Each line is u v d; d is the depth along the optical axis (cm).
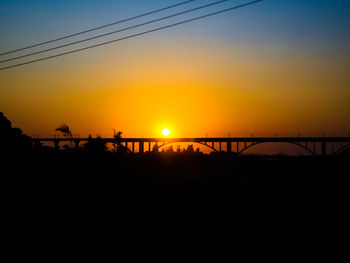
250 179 3800
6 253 1108
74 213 1747
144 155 4559
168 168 4278
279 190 2895
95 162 2841
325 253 1148
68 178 2458
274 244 1251
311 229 1488
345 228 1512
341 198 2444
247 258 1092
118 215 1750
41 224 1495
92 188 2341
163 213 1834
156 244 1239
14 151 2758
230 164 5462
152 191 2644
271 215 1802
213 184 3297
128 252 1144
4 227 1410
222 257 1103
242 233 1409
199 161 5531
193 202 2238
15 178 2239
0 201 1828
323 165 5562
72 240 1277
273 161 6131
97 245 1218
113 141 3878
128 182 2730
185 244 1241
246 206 2100
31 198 1972
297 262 1061
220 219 1694
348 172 4488
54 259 1065
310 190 2889
